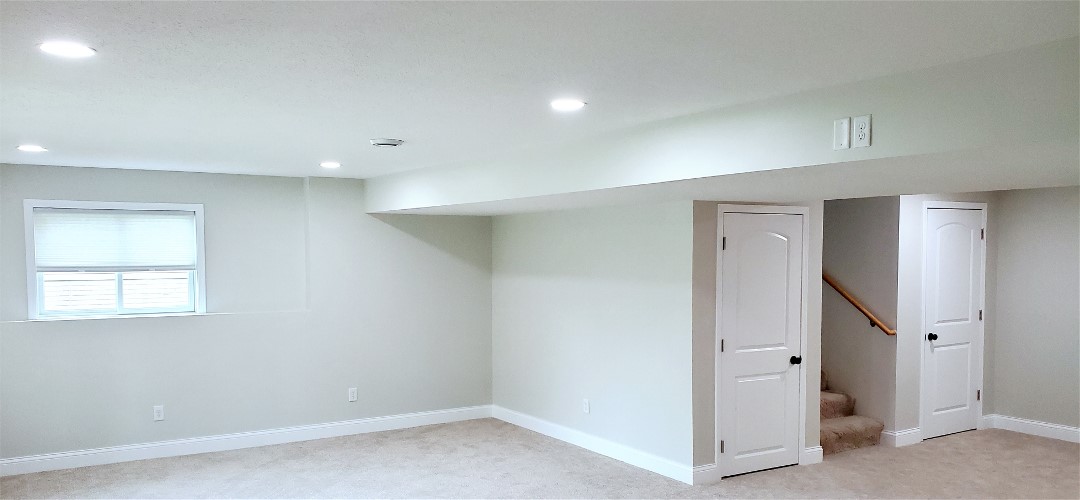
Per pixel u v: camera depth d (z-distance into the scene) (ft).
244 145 13.98
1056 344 19.61
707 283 16.11
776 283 17.07
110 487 16.21
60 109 10.36
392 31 6.68
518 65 7.93
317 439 20.53
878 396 19.34
